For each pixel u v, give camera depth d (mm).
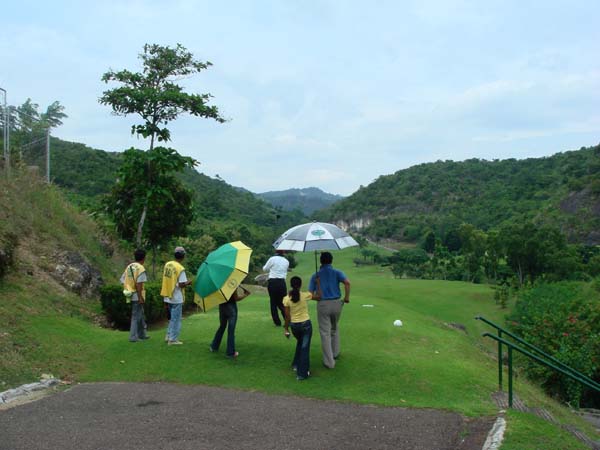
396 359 9234
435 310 47594
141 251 10195
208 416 6582
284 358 9148
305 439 5887
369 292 55562
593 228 98875
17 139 19641
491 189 156750
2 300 10352
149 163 15297
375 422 6523
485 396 7824
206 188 89312
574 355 17219
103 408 6824
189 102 15414
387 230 151625
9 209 14070
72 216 17531
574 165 136625
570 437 6281
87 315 12180
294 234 8680
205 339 10352
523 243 65812
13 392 7188
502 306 49375
